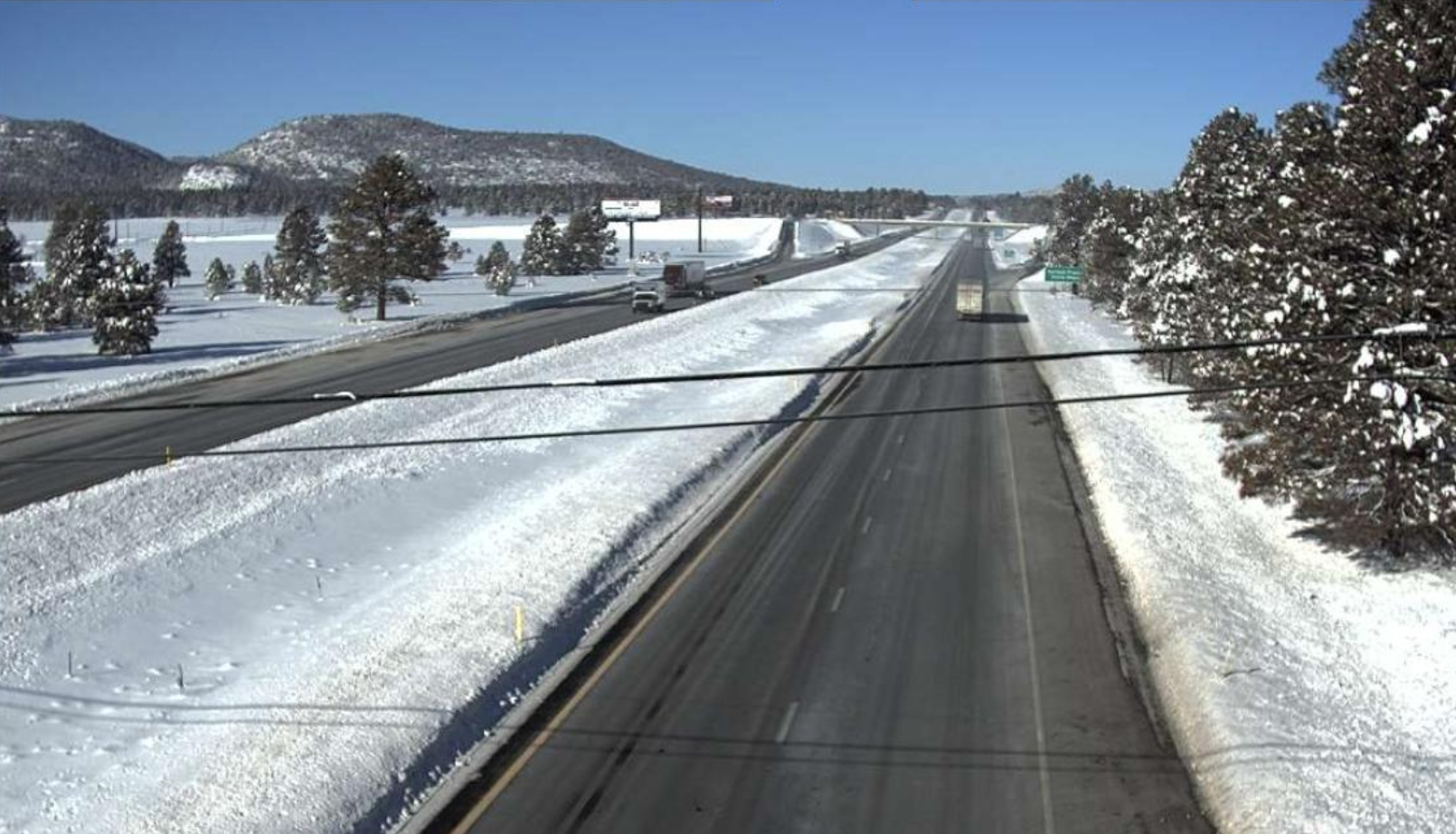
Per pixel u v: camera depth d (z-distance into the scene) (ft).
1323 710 56.90
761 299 315.58
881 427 137.80
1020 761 51.72
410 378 173.99
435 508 98.48
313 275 341.82
